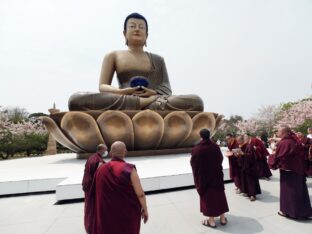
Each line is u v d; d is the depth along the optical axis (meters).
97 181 2.56
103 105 9.15
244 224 3.58
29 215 4.07
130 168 2.49
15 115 40.66
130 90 9.93
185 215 3.95
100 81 11.28
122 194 2.43
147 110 8.84
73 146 9.40
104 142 8.91
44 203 4.72
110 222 2.41
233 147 6.06
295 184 3.79
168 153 10.20
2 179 5.55
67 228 3.51
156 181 5.24
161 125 9.04
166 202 4.60
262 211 4.15
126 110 9.33
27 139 23.61
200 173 3.58
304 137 6.94
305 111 27.28
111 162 2.59
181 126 9.56
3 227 3.57
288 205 3.80
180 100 10.14
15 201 4.89
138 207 2.49
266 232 3.29
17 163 8.86
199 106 10.50
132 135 8.92
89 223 3.10
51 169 6.96
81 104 9.05
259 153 6.63
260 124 40.62
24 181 5.44
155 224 3.59
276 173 7.61
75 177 5.48
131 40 11.73
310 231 3.32
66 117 8.30
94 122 8.48
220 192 3.57
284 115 32.75
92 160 3.26
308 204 3.78
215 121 10.79
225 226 3.52
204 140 3.73
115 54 11.52
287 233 3.26
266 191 5.46
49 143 16.02
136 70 11.10
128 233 2.41
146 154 9.70
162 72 11.89
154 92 10.30
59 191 4.72
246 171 4.86
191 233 3.29
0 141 22.42
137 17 11.95
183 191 5.36
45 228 3.51
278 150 3.95
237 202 4.66
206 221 3.55
